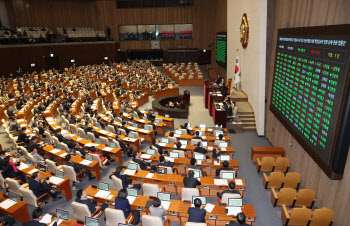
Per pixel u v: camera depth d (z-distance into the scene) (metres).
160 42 44.06
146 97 24.94
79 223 7.25
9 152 13.59
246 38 19.20
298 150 10.98
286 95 11.49
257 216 9.01
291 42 10.84
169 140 13.34
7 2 37.06
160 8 42.59
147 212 8.16
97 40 41.66
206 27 43.06
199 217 6.94
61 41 39.25
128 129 15.25
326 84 7.82
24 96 23.62
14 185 9.41
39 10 39.75
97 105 21.30
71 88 26.12
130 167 10.16
